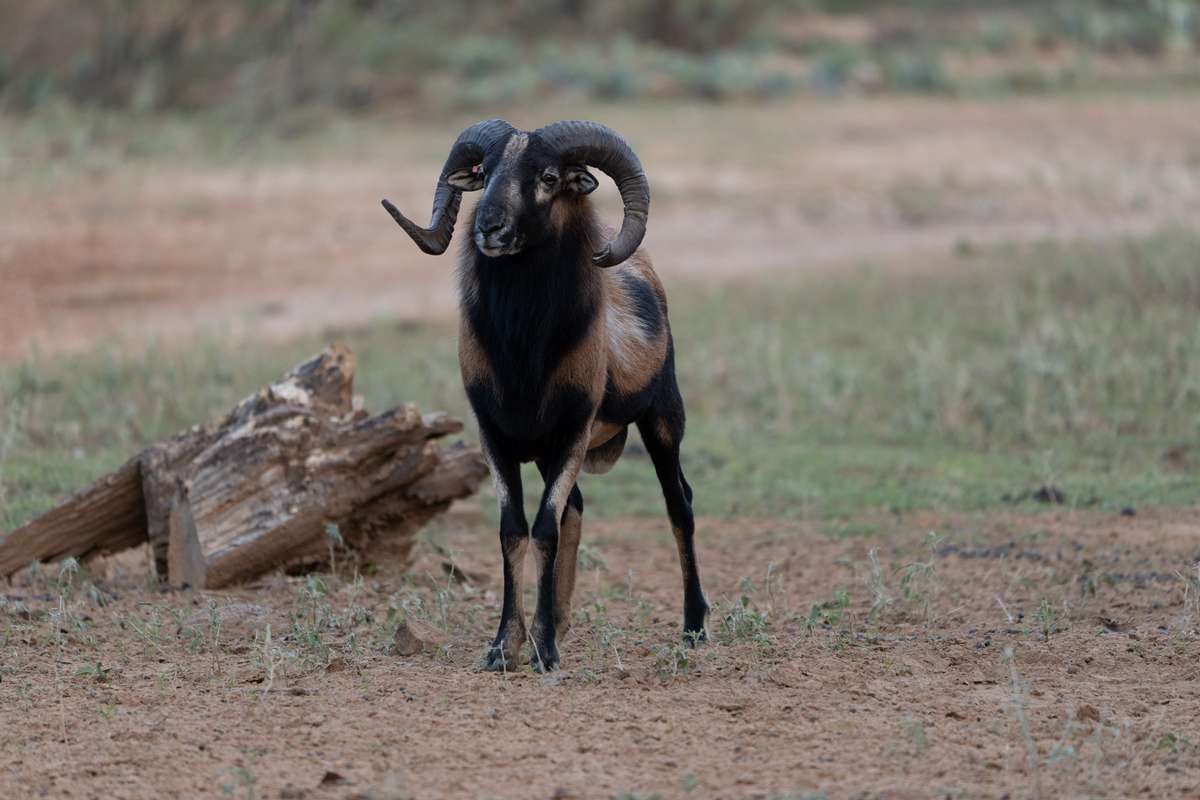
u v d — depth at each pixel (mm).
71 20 133500
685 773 22359
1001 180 104625
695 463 50906
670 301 74438
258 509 34438
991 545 39406
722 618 31875
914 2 184375
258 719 24781
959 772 22375
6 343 65062
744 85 136625
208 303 74000
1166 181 99625
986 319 67500
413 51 139000
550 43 149250
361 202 94875
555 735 23984
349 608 31797
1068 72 149875
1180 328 61438
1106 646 29125
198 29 132750
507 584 28359
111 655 28828
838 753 23188
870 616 31594
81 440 50344
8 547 35344
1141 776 22141
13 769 22625
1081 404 54156
